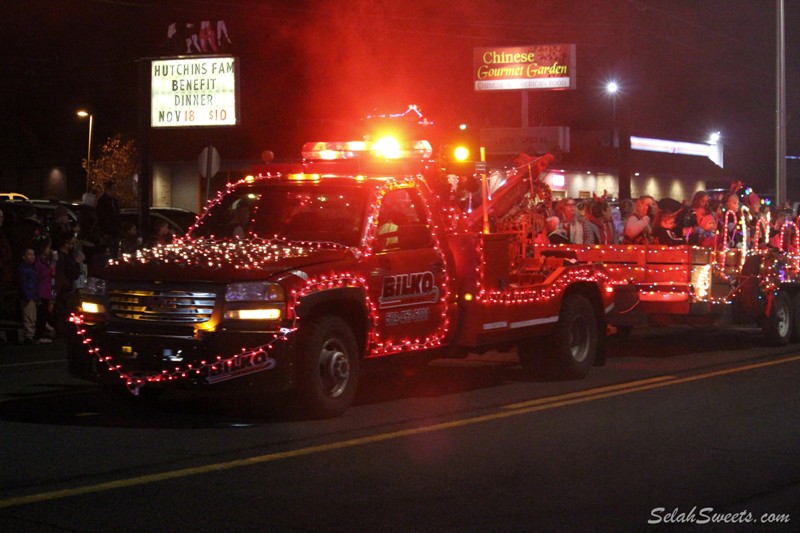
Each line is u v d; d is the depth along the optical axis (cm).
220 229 1032
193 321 869
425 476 723
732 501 664
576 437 859
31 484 695
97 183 5316
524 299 1116
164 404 1007
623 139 2911
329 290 905
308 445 820
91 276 930
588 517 625
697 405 1017
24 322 1661
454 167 1128
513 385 1154
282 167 1108
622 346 1562
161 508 638
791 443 841
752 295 1450
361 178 1003
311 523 607
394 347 984
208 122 3306
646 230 1512
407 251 998
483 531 594
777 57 2455
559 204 1588
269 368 863
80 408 991
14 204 2150
